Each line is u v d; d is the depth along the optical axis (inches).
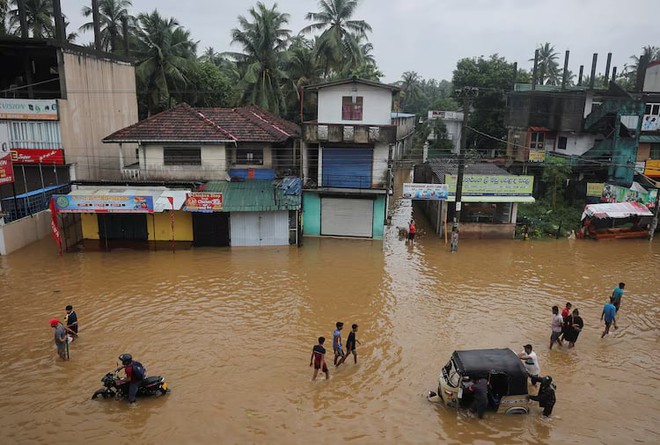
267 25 1615.4
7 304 739.4
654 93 1425.9
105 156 1262.3
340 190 1069.1
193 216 1016.2
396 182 1927.9
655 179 1293.1
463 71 2011.6
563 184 1401.3
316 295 796.0
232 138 1048.2
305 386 544.4
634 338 666.8
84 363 582.9
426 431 472.4
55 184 1099.3
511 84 1899.6
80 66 1140.5
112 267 904.3
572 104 1449.3
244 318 709.3
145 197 938.7
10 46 1060.5
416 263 961.5
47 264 912.3
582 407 510.9
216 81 1788.9
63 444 446.9
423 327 690.2
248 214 1023.0
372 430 473.4
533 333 676.1
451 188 1092.5
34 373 561.3
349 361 599.5
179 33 1694.1
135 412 494.0
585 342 652.7
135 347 621.9
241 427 474.0
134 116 1444.4
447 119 2159.2
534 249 1066.1
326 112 1061.8
